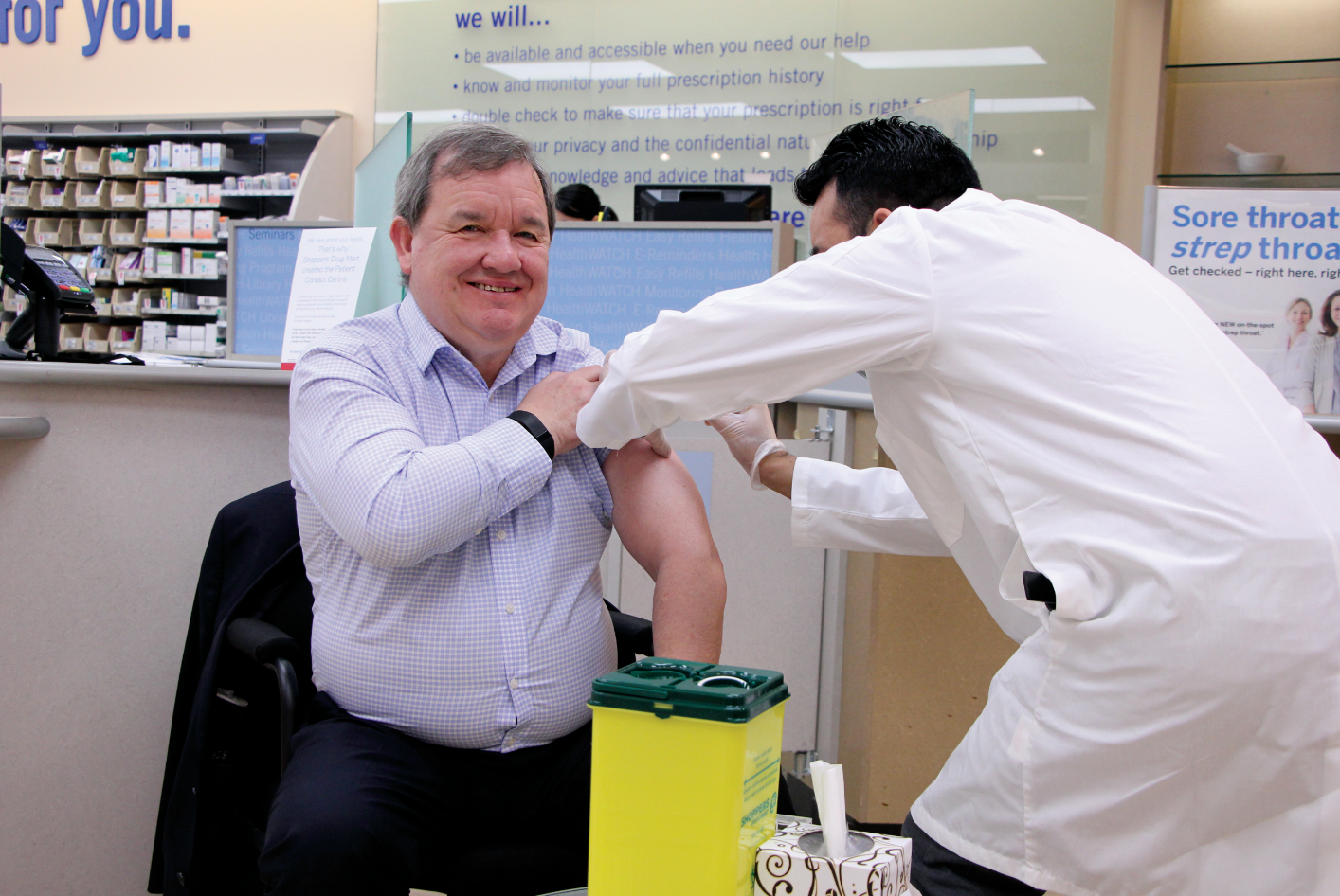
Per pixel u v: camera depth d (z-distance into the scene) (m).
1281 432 0.96
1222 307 1.87
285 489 1.52
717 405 1.12
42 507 1.64
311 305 2.30
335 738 1.23
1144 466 0.93
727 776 0.78
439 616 1.24
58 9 6.74
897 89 5.38
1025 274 1.02
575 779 1.28
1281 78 4.10
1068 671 0.94
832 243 1.37
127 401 1.67
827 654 2.22
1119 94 5.08
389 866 1.14
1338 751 0.89
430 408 1.35
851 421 2.12
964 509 1.16
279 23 6.44
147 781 1.72
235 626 1.38
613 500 1.40
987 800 1.00
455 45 6.04
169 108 6.63
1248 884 0.91
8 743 1.65
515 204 1.30
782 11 5.54
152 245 6.27
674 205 3.32
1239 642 0.87
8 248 2.33
